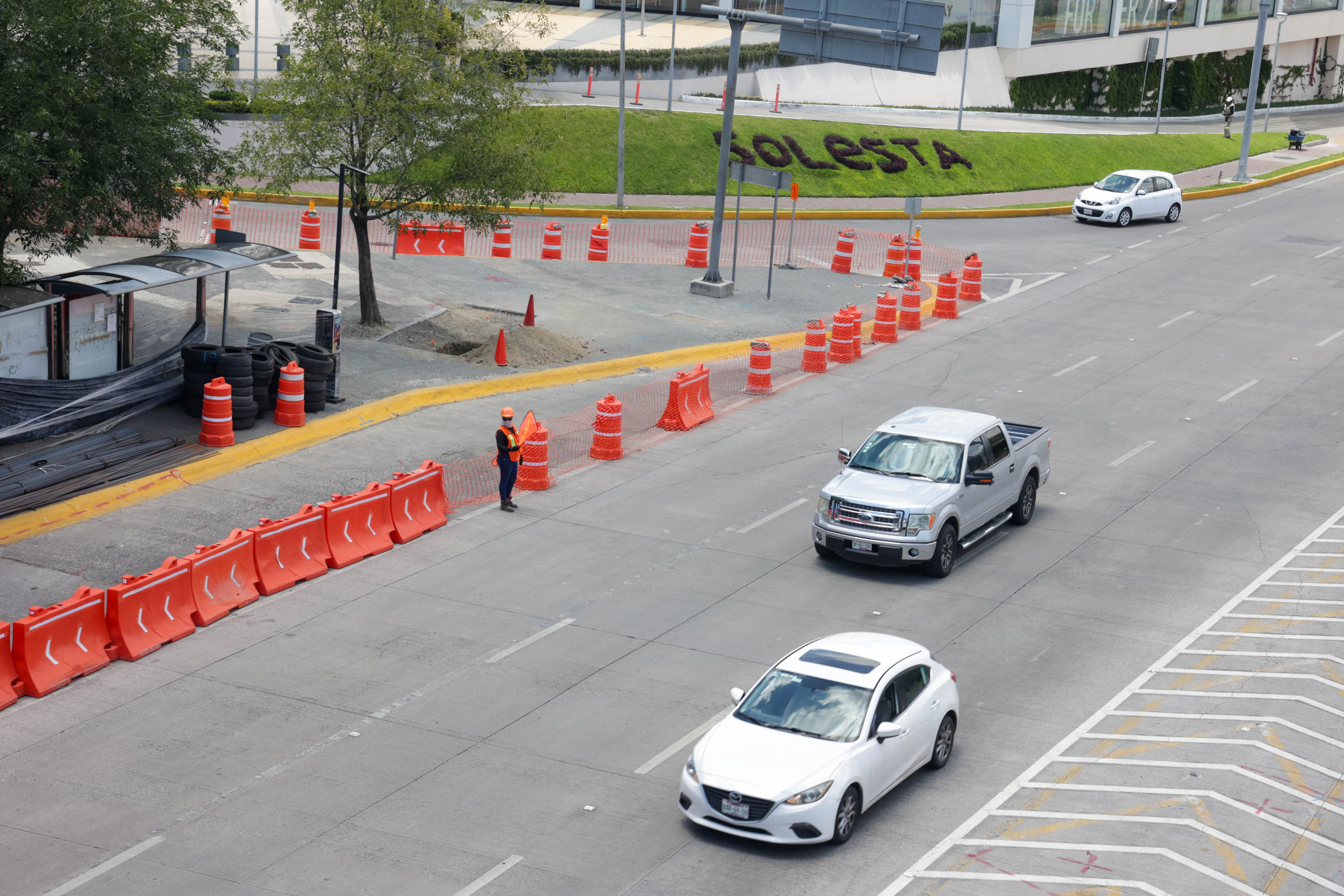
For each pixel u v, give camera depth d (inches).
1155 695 616.7
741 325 1264.8
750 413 1040.8
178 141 928.9
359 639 650.2
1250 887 461.4
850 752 486.0
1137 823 502.3
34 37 826.2
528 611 689.6
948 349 1246.3
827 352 1197.1
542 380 1067.9
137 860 458.9
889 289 1425.9
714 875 460.1
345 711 577.0
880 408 1063.0
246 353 914.1
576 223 1657.2
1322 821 509.0
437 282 1314.0
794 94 2522.1
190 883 446.0
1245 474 943.0
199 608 659.4
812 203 1868.8
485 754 543.5
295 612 680.4
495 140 1101.1
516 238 1550.2
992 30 2783.0
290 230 1457.9
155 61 906.7
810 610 700.7
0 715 563.5
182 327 1048.2
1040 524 842.8
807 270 1514.5
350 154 1078.4
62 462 804.6
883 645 550.6
